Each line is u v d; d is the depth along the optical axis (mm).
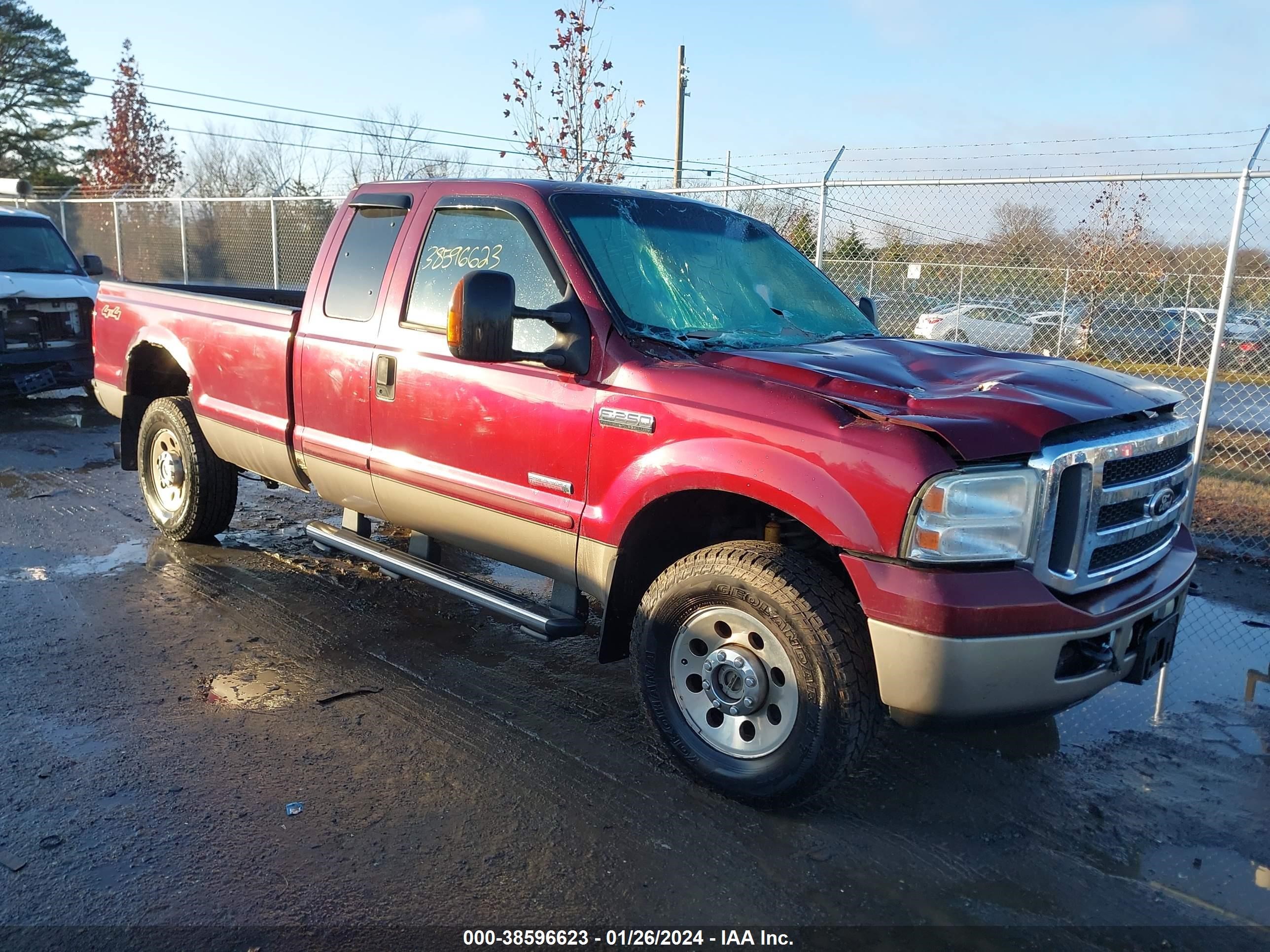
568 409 3693
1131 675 3373
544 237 3895
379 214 4664
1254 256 10617
